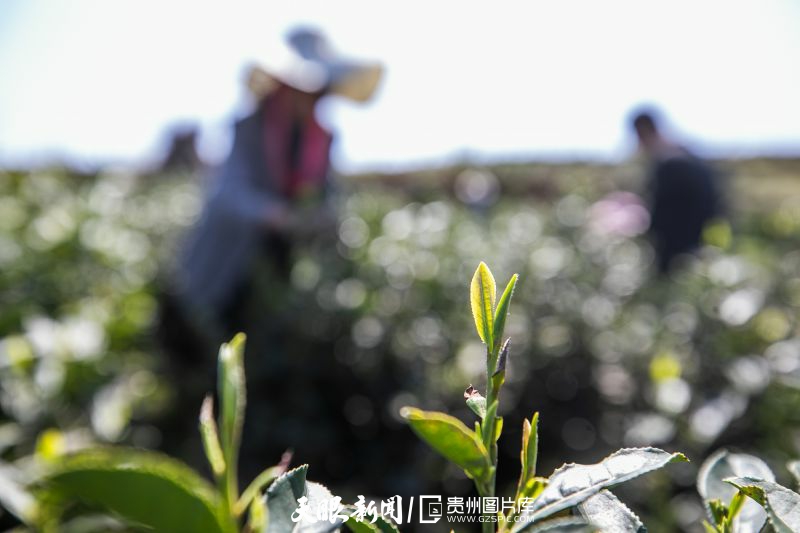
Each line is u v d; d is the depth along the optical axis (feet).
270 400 10.78
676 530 7.15
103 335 7.36
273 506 1.73
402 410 1.75
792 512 1.77
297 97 12.67
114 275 11.79
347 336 10.71
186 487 1.57
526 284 11.73
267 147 12.59
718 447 7.49
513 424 10.12
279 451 10.53
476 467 1.79
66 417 6.05
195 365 11.54
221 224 11.94
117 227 14.30
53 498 3.07
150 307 11.34
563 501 1.74
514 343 10.29
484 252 12.66
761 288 9.88
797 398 7.27
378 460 10.30
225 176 12.40
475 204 24.00
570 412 10.27
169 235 15.93
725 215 17.33
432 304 11.10
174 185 21.43
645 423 7.89
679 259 15.39
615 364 10.19
